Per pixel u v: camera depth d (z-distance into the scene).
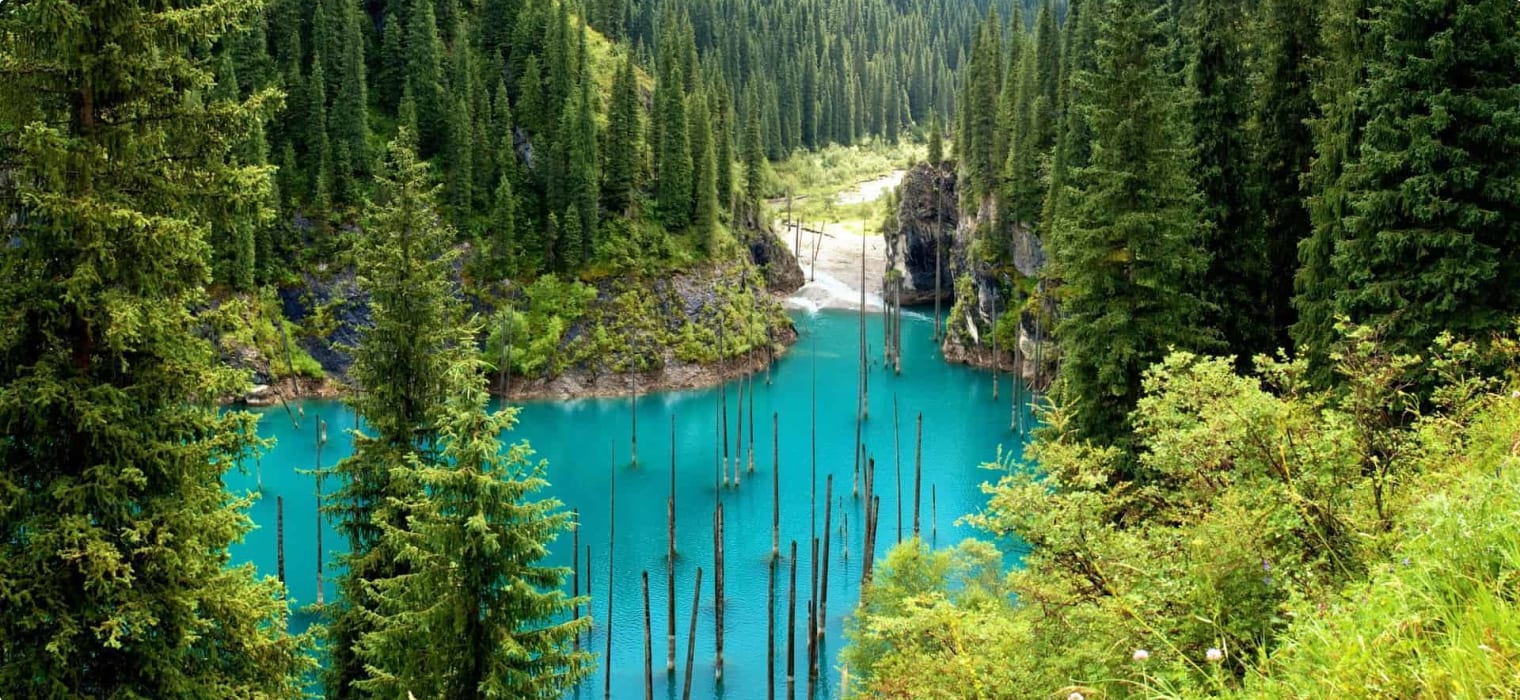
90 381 15.75
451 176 107.62
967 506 69.94
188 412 16.80
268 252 100.38
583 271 108.56
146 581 16.31
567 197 109.19
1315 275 32.06
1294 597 9.07
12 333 14.85
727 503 71.88
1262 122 39.56
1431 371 25.73
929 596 16.75
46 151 14.60
